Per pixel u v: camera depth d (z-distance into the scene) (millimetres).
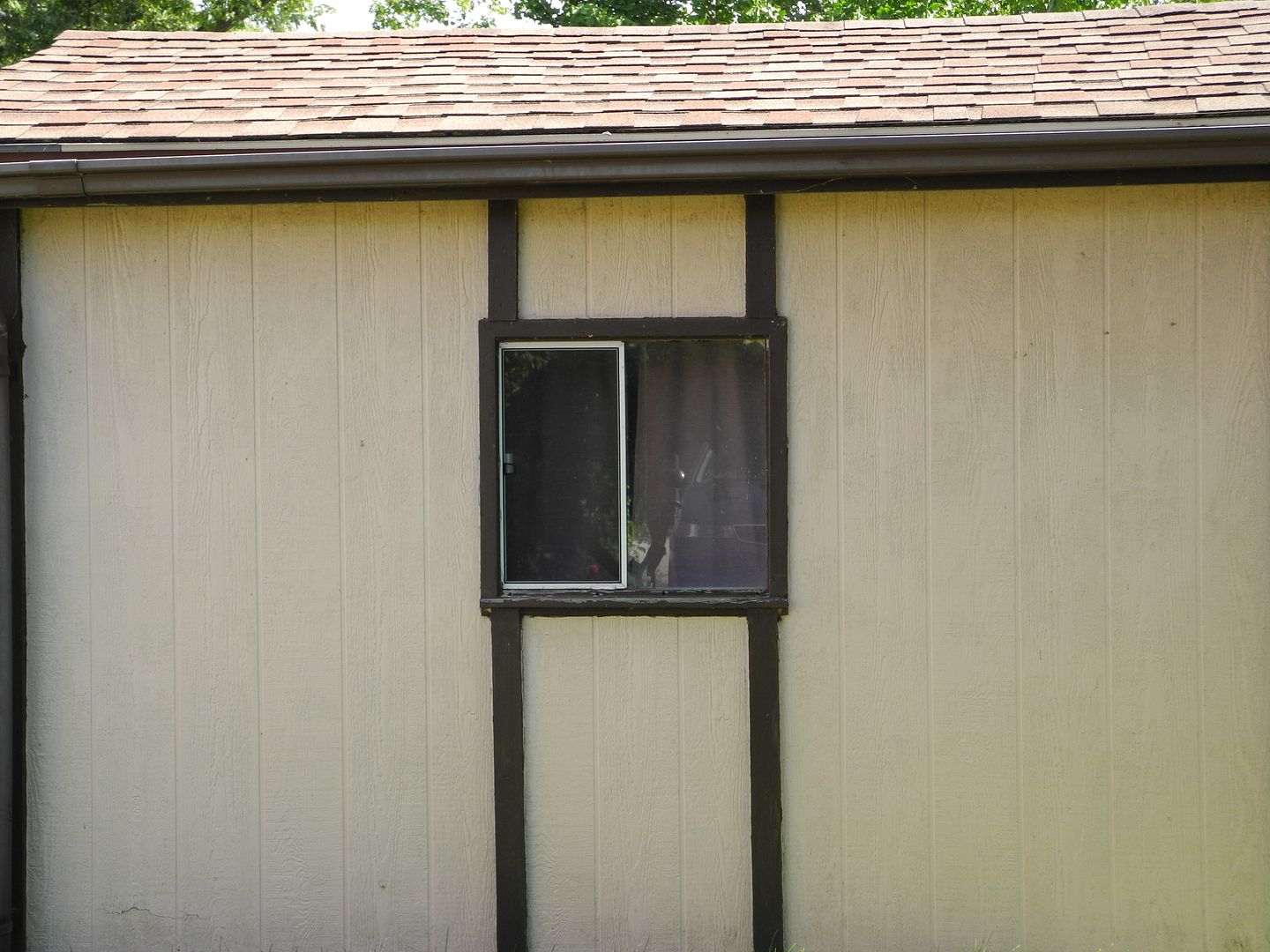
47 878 4223
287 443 4160
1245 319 3932
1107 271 3971
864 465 4047
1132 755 3988
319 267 4141
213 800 4195
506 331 4090
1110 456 3979
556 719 4129
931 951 4051
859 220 4035
